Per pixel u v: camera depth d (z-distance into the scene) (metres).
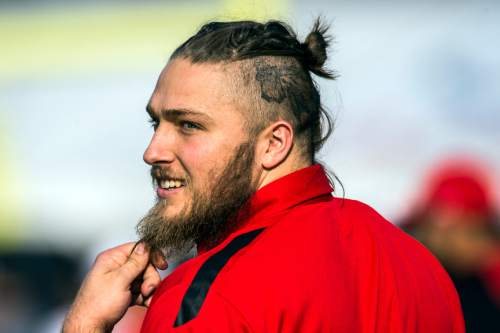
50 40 26.78
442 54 23.64
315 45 6.63
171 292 5.70
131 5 26.16
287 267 5.64
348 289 5.85
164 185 6.50
